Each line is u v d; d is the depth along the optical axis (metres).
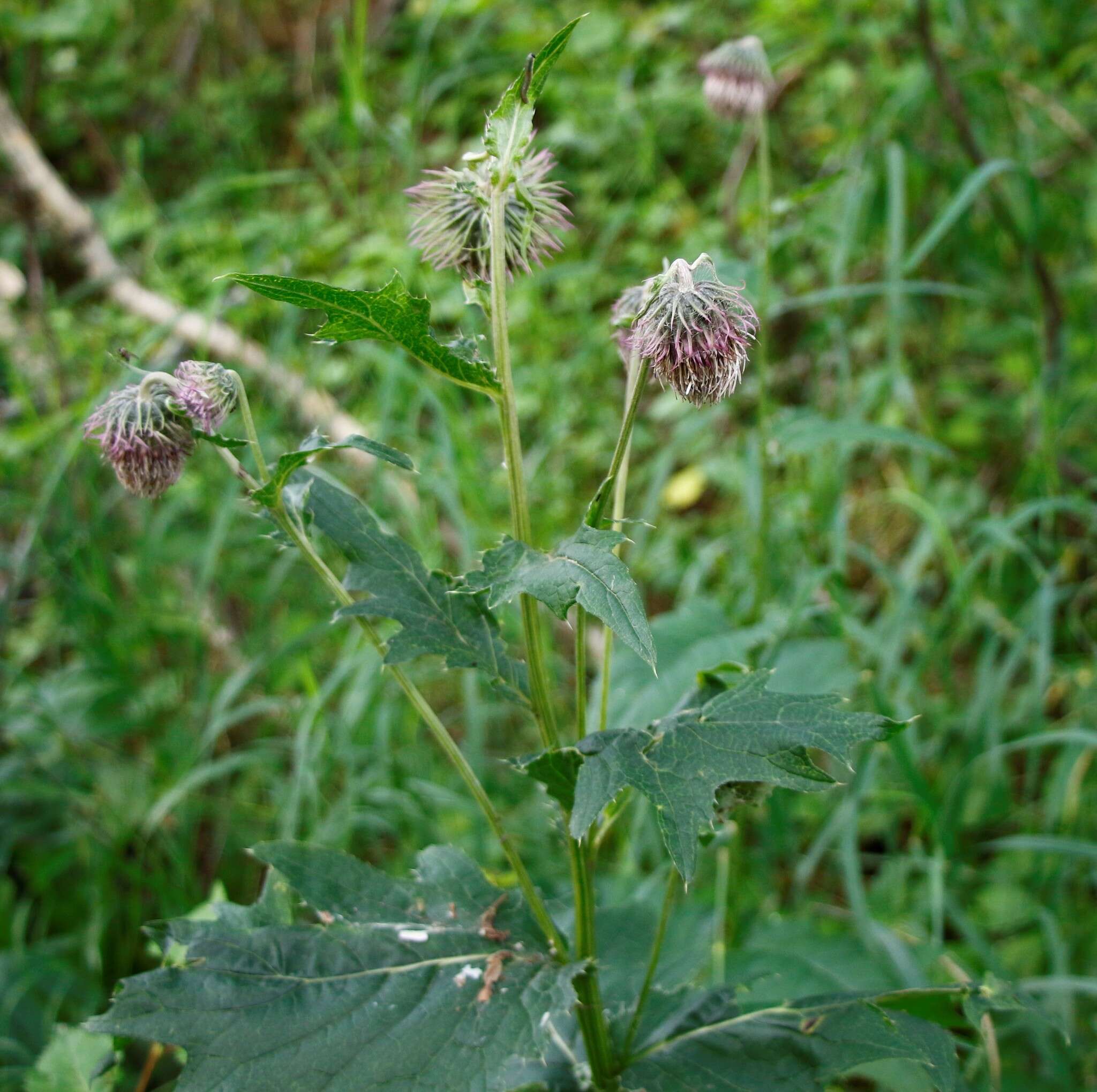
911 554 0.83
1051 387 0.88
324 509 0.43
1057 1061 0.59
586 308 1.04
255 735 0.84
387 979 0.41
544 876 0.60
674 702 0.59
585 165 1.23
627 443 0.42
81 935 0.70
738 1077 0.42
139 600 0.88
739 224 0.97
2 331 0.96
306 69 1.44
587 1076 0.45
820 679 0.62
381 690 0.74
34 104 1.22
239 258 1.01
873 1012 0.42
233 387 0.42
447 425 0.75
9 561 0.83
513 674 0.42
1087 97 1.05
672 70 1.20
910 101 0.94
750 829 0.73
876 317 1.05
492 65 1.17
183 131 1.39
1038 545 0.84
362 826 0.72
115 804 0.74
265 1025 0.39
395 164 1.21
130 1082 0.61
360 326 0.39
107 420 0.41
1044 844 0.60
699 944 0.56
